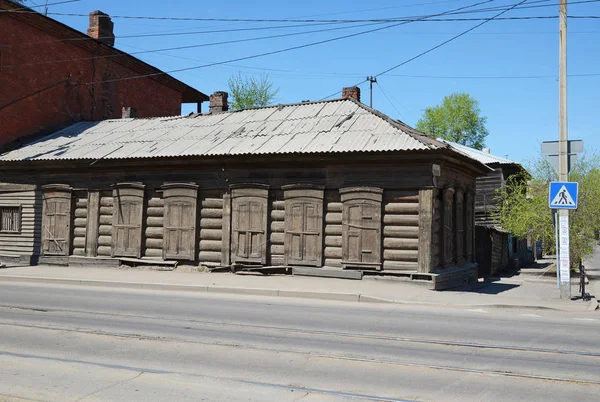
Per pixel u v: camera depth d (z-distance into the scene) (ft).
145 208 67.15
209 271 62.85
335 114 67.05
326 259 58.23
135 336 29.40
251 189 61.46
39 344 27.25
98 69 96.89
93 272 63.21
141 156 65.21
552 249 85.30
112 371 22.16
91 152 70.79
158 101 112.68
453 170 60.85
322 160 57.52
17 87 81.56
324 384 21.13
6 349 26.08
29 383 20.30
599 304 45.70
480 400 19.57
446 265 58.18
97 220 69.46
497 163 101.60
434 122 194.90
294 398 19.17
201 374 22.11
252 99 171.32
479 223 99.55
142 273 62.23
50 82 87.30
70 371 22.09
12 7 80.53
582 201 82.02
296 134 62.95
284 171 60.23
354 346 27.94
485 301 45.32
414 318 37.27
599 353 27.14
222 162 62.18
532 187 86.69
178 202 65.00
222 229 62.90
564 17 49.08
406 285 53.26
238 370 22.88
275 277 57.98
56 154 72.13
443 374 22.93
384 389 20.65
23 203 74.08
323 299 47.32
